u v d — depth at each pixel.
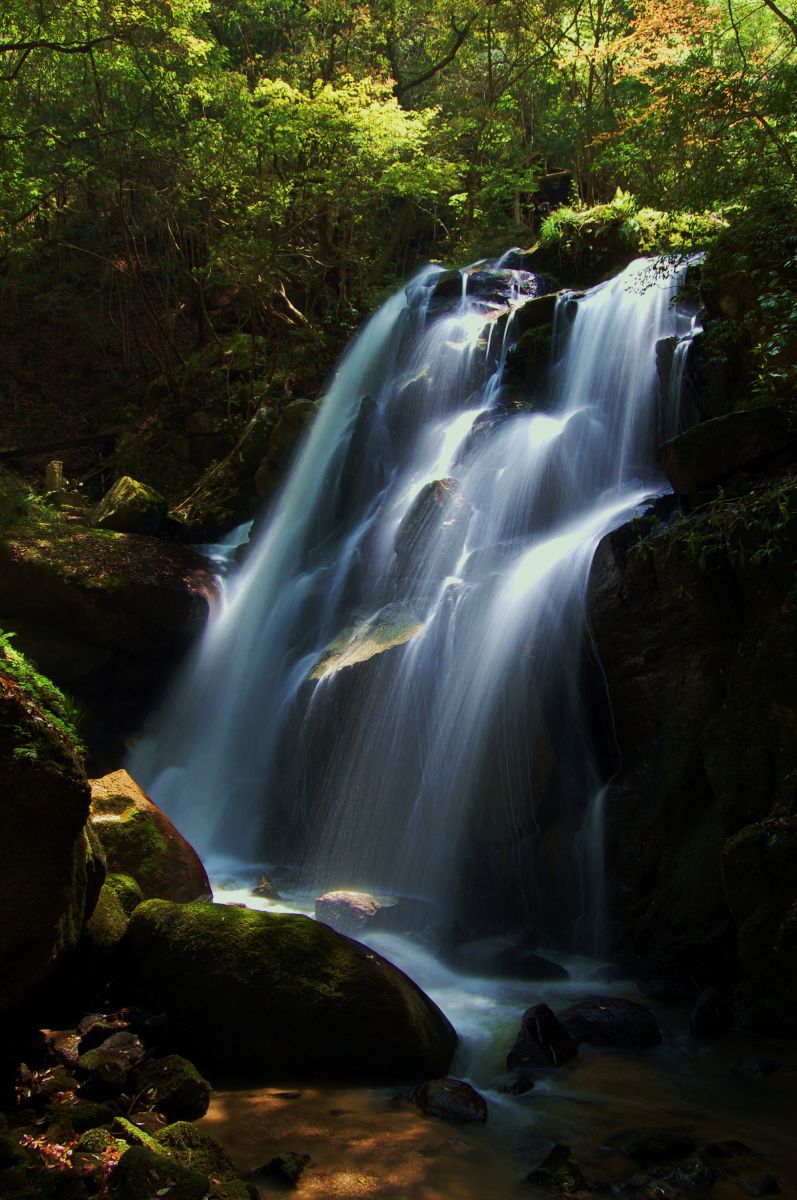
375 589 10.32
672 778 6.56
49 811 3.87
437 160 16.75
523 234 18.59
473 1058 5.04
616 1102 4.51
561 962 6.59
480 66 20.11
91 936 5.10
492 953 6.27
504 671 7.65
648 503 8.31
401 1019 4.77
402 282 17.95
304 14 21.47
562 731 7.38
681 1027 5.39
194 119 16.11
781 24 11.79
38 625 11.39
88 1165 3.56
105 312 23.23
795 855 5.37
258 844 9.32
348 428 12.70
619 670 7.04
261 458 14.92
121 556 11.90
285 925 5.14
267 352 18.86
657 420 9.64
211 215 18.06
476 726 7.69
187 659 11.67
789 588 6.08
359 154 15.94
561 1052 4.94
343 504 12.05
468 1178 3.81
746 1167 3.88
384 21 20.78
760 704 6.06
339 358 14.98
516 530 9.73
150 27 14.75
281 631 10.96
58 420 21.62
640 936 6.40
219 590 12.16
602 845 6.83
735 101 8.30
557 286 14.16
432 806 7.82
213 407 18.19
